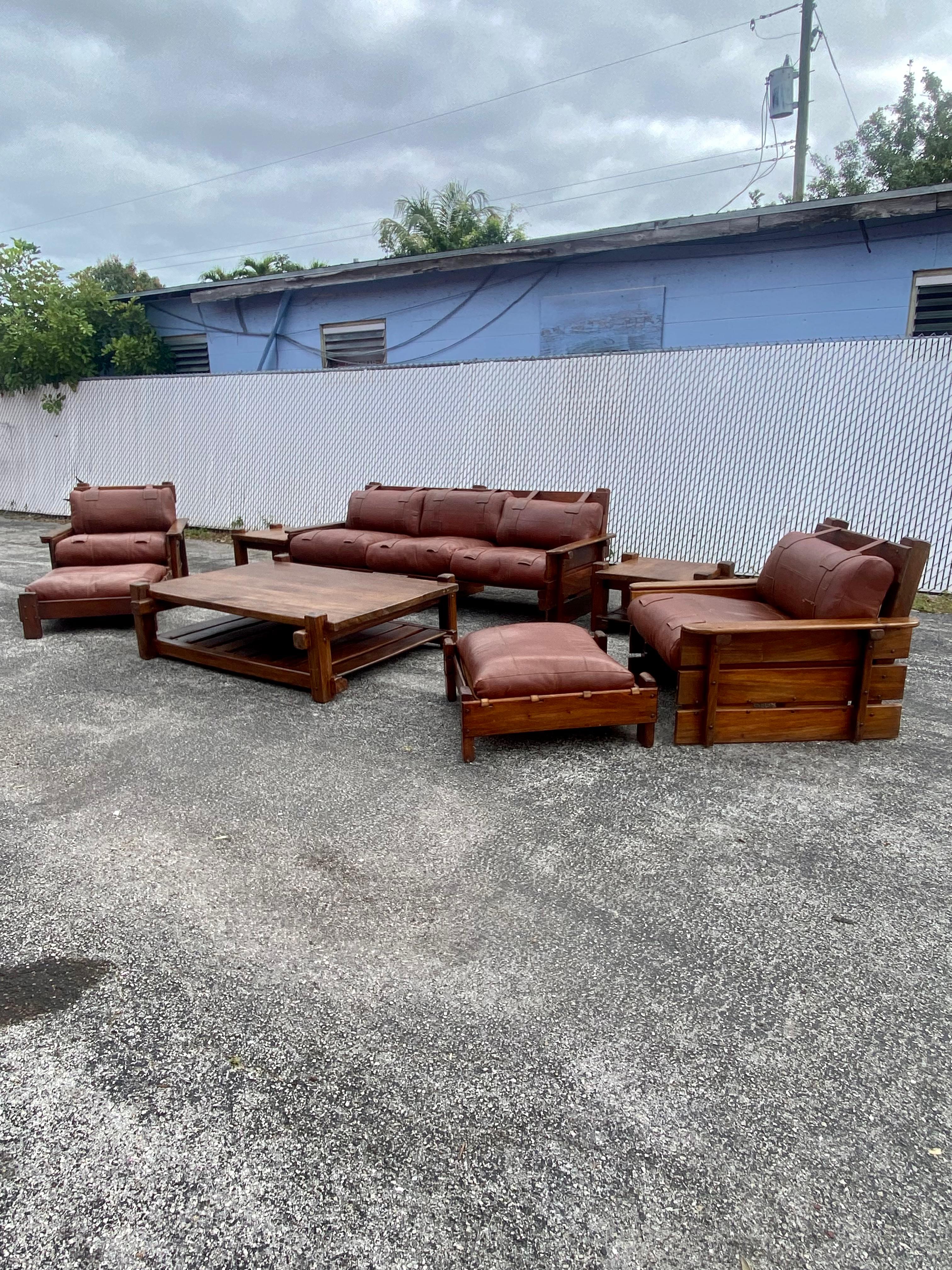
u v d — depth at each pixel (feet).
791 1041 5.80
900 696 11.19
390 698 13.42
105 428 35.55
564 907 7.41
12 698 13.44
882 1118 5.16
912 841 8.60
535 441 25.76
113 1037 5.88
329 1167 4.83
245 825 9.02
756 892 7.66
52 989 6.38
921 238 24.68
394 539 20.71
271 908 7.43
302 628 13.70
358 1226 4.47
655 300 29.12
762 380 22.06
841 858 8.27
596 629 16.96
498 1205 4.59
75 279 39.37
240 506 32.81
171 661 15.67
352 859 8.27
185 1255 4.33
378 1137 5.03
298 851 8.43
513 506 19.61
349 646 15.16
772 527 22.65
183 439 33.55
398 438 28.35
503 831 8.85
